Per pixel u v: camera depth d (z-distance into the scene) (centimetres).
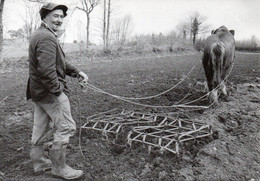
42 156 356
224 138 464
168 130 453
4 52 1948
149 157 400
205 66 637
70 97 717
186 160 394
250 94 702
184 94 745
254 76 959
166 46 3014
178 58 2178
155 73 1177
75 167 372
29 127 518
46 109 328
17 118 571
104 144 439
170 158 398
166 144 434
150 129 490
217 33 676
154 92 772
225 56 617
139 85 888
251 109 603
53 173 341
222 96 681
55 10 323
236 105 625
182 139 445
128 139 425
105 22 2197
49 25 327
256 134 473
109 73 1206
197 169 377
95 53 2077
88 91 795
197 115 573
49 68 301
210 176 364
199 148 432
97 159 395
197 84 869
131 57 2178
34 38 311
